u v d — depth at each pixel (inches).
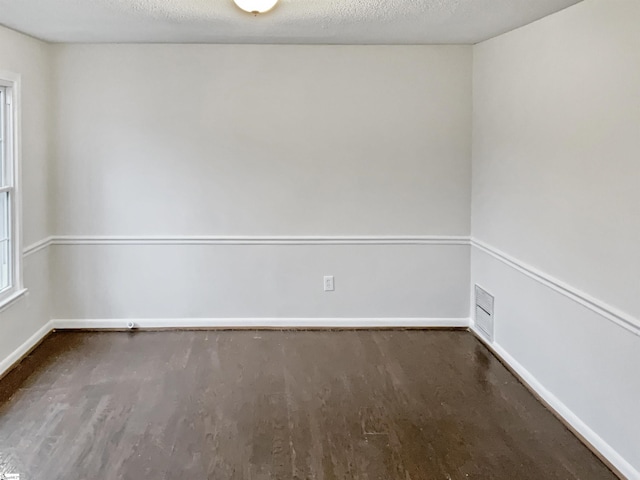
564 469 103.7
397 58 175.0
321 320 184.1
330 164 178.5
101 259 179.3
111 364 153.0
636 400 97.6
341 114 176.7
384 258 182.2
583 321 114.0
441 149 178.7
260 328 183.0
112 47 171.6
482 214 171.2
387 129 177.6
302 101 175.9
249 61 173.8
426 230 181.6
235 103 175.2
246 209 179.5
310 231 181.0
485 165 167.3
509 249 150.9
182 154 176.4
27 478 99.7
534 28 133.6
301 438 114.5
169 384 140.3
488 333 168.1
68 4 120.2
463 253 181.9
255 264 181.6
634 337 97.7
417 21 136.1
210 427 118.7
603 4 104.9
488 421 122.0
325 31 150.7
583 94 112.3
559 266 123.3
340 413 125.4
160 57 172.7
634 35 95.7
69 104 172.9
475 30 147.3
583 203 113.1
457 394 135.5
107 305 181.2
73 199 176.2
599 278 107.9
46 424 119.3
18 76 151.9
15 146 151.1
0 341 144.6
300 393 135.6
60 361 154.9
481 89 169.2
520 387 139.6
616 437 103.6
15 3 119.5
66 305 180.7
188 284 181.5
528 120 137.5
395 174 179.3
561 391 123.6
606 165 104.8
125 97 173.3
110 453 108.3
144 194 177.3
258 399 132.2
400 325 184.4
